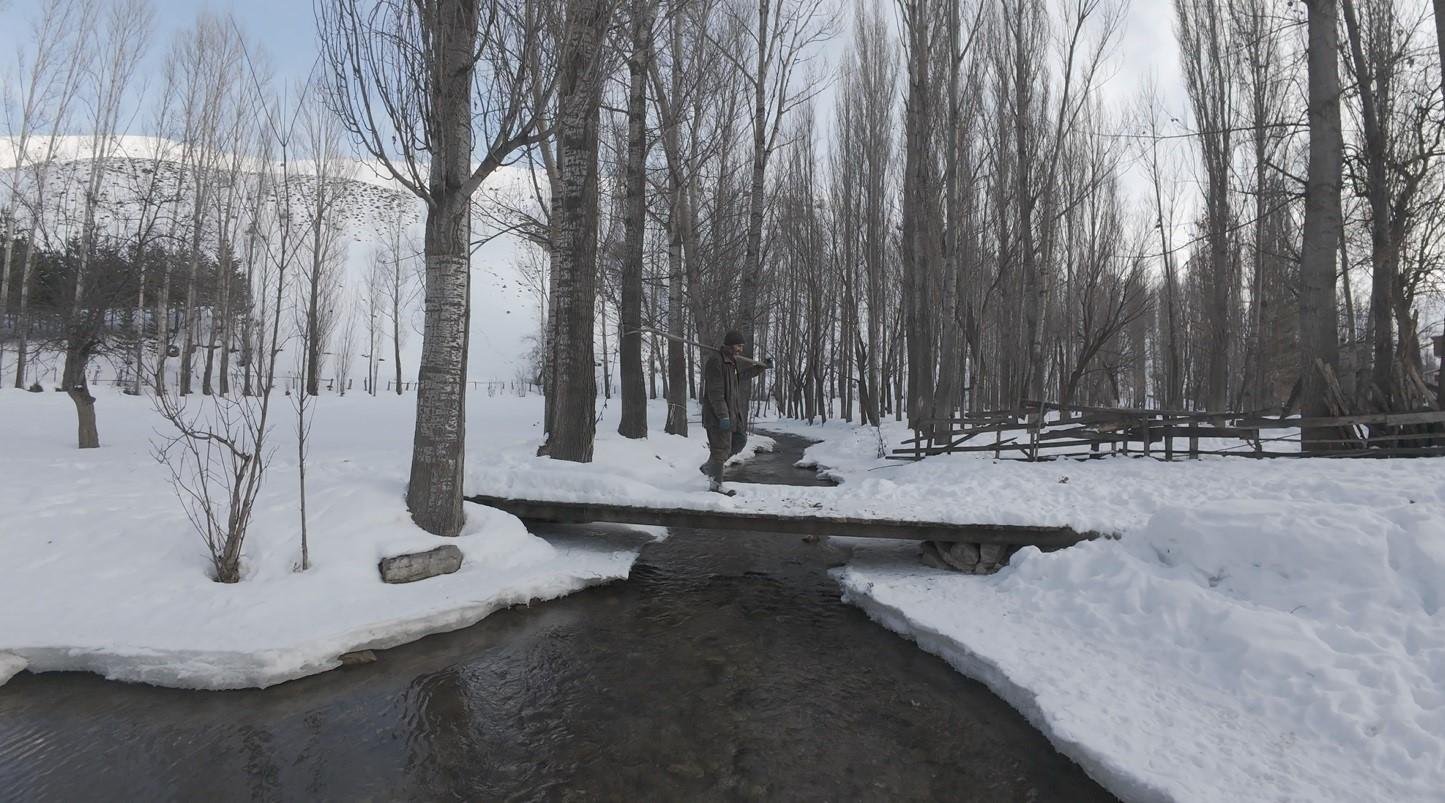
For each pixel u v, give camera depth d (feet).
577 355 30.81
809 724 12.60
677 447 45.29
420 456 20.42
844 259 96.94
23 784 10.16
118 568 16.01
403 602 16.83
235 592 15.66
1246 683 11.62
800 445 72.33
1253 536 14.87
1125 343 106.63
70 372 33.99
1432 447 25.14
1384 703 10.26
